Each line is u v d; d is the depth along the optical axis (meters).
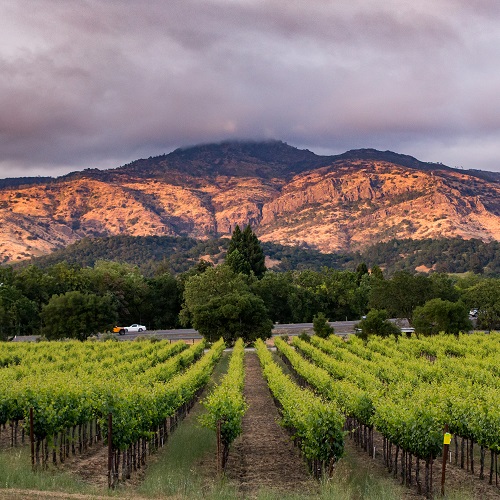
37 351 56.34
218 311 74.75
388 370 39.06
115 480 21.03
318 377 36.00
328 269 134.00
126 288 109.06
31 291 99.38
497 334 70.38
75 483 19.47
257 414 34.75
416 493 21.06
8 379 31.53
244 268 121.12
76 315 74.50
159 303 114.56
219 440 22.84
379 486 20.48
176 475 20.98
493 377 36.59
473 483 22.34
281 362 59.75
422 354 58.94
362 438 28.50
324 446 21.77
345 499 18.44
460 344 58.00
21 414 25.89
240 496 19.50
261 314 75.56
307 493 19.94
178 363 45.75
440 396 26.62
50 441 23.11
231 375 35.94
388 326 71.38
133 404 23.61
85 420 25.56
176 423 31.20
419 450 20.97
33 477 19.33
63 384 26.64
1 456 22.58
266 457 25.08
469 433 23.75
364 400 26.66
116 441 21.66
